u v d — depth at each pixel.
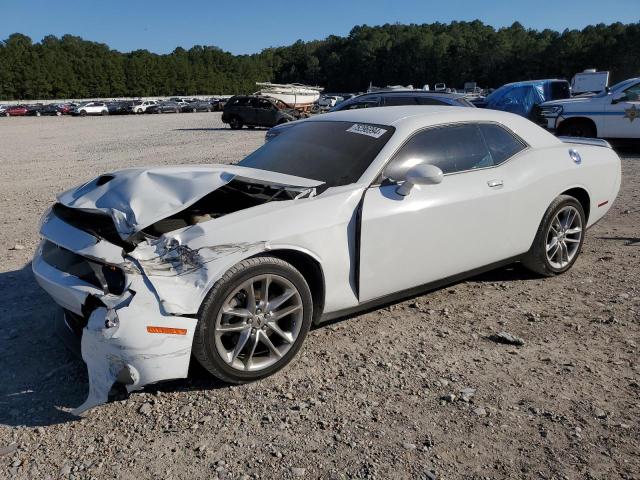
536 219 4.35
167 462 2.43
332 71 144.88
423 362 3.29
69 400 2.91
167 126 33.34
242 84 138.00
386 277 3.53
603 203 4.99
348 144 3.87
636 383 3.03
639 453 2.46
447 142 3.93
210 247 2.85
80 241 2.96
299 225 3.13
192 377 3.13
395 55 132.88
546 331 3.69
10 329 3.71
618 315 3.90
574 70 106.56
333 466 2.40
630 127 11.40
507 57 117.19
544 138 4.59
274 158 4.14
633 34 99.62
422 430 2.64
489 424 2.69
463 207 3.80
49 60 106.75
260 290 3.04
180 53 145.88
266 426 2.68
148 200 3.05
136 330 2.62
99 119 48.22
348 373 3.16
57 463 2.42
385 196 3.49
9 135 27.33
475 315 3.96
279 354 3.13
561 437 2.58
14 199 8.75
